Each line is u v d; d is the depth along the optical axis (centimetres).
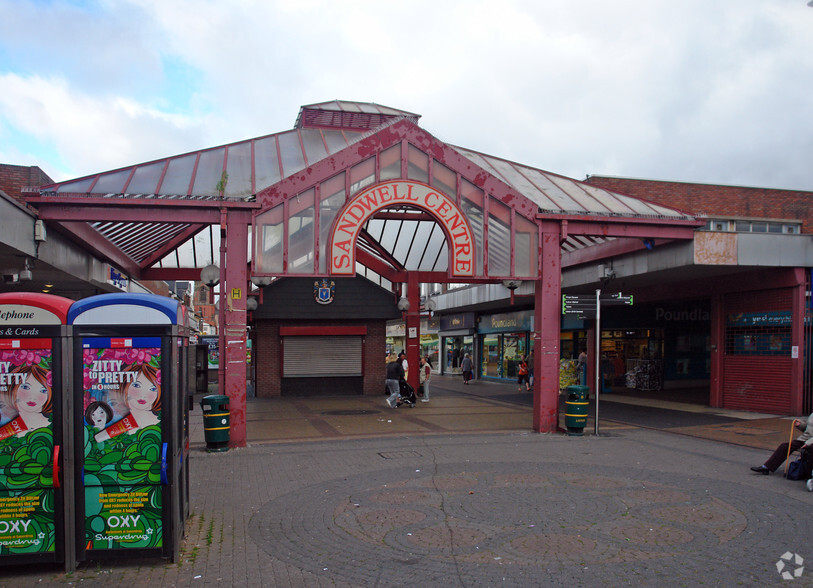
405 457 1105
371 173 1345
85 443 569
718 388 1869
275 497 833
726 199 2467
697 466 1020
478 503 793
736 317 1812
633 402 2070
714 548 619
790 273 1612
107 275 1680
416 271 2400
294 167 1428
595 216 1427
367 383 2422
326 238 1309
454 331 3816
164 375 578
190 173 1338
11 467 557
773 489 864
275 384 2347
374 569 573
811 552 607
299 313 2327
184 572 567
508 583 537
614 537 655
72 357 571
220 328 1234
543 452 1150
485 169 1494
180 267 2212
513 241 1401
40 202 1148
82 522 568
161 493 577
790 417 1617
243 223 1252
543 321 1398
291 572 567
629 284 2088
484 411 1864
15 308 562
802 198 2533
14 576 559
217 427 1167
